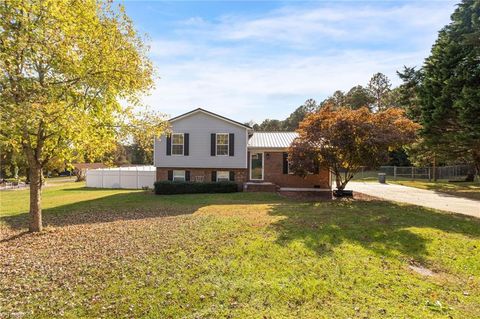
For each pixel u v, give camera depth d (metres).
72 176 53.81
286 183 21.75
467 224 9.84
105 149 10.05
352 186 26.25
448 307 4.60
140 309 4.44
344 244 7.49
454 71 20.86
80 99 8.97
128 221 11.03
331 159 15.43
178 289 5.04
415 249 7.36
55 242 8.34
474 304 4.75
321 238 7.89
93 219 11.95
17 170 36.91
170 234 8.52
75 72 8.61
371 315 4.28
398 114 16.02
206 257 6.52
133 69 9.46
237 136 21.09
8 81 7.43
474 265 6.48
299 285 5.20
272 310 4.39
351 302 4.68
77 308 4.50
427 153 26.75
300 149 15.66
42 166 9.91
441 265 6.49
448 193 20.27
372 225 9.41
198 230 8.84
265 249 6.97
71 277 5.67
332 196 17.67
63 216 12.80
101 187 29.78
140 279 5.47
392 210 12.18
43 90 8.06
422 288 5.27
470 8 20.44
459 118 20.14
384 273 5.84
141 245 7.56
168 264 6.16
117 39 9.41
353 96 51.53
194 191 20.17
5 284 5.41
